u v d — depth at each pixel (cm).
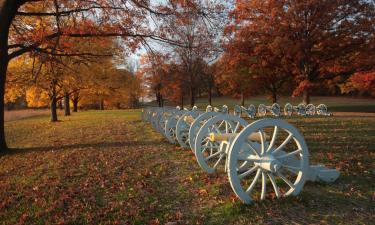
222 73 3334
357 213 451
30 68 1988
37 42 1123
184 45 1491
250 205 480
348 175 621
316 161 745
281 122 484
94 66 2317
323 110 2239
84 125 2042
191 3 1197
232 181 473
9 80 1958
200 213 482
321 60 2689
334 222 424
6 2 1059
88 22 1177
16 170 834
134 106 6100
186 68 3416
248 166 624
